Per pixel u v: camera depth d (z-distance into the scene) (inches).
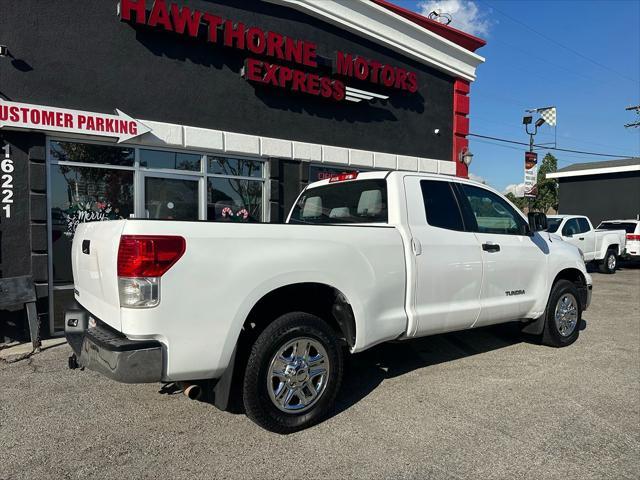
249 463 121.2
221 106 316.2
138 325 114.5
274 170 341.1
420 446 129.8
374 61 396.2
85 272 143.4
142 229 114.8
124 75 277.0
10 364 206.5
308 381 139.9
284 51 339.0
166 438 134.8
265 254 131.2
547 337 223.1
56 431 139.6
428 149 447.8
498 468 118.9
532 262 211.3
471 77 474.0
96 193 275.0
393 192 171.8
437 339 240.2
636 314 315.0
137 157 287.3
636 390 171.6
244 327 139.2
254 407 131.0
